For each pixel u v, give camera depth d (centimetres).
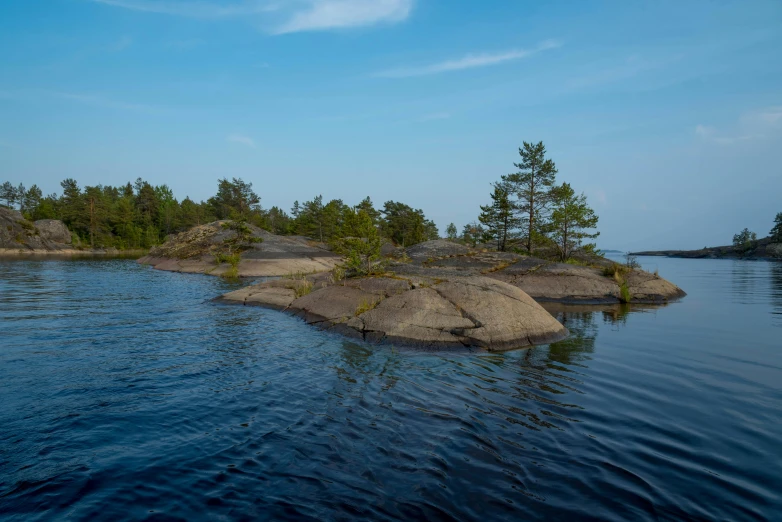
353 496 498
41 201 10850
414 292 1423
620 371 987
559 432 664
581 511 469
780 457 583
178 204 12550
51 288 2611
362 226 1858
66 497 493
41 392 824
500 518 458
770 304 2177
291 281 2172
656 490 507
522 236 3938
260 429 675
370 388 868
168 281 3212
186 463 571
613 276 2461
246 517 460
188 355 1114
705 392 844
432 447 616
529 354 1146
